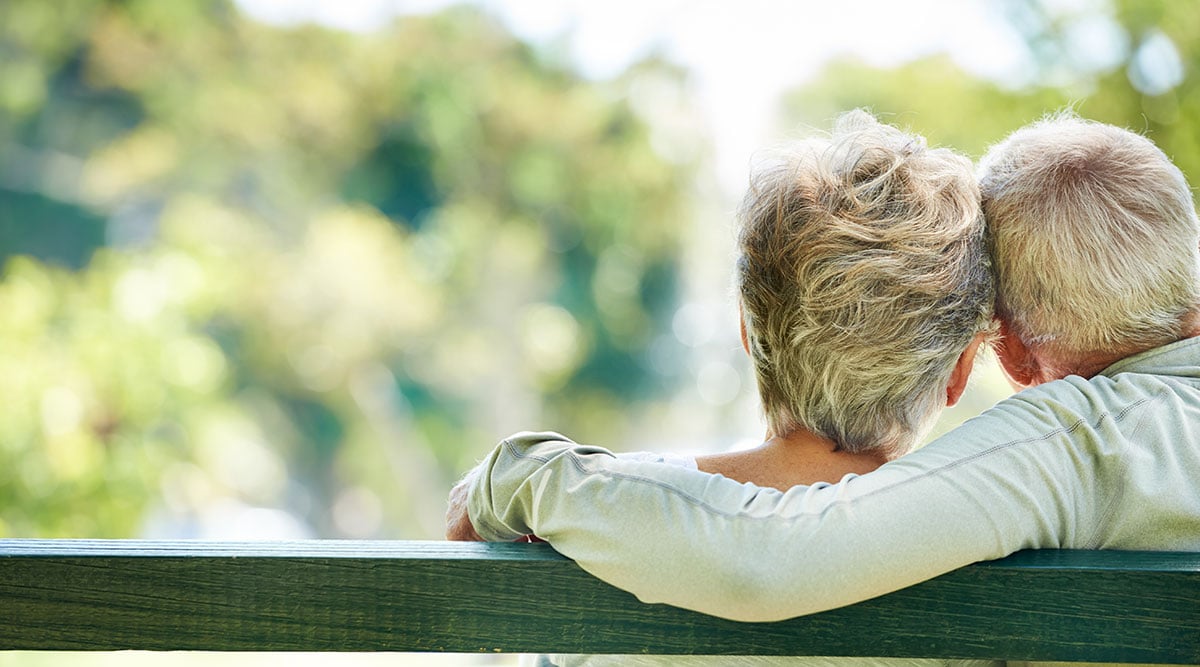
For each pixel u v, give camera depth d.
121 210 29.92
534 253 33.06
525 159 32.09
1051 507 1.69
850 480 1.67
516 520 1.81
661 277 33.28
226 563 1.59
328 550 1.62
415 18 31.06
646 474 1.68
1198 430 1.80
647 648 1.63
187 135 29.66
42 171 29.28
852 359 1.87
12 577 1.58
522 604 1.62
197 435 16.59
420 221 32.53
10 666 6.23
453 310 32.47
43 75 28.28
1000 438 1.72
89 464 9.48
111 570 1.58
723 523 1.61
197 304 15.47
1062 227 1.94
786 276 1.88
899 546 1.58
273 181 30.27
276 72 29.80
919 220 1.87
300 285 29.33
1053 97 10.54
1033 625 1.60
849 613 1.62
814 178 1.91
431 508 31.66
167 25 29.27
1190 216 1.96
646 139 32.06
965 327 1.91
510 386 33.09
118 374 10.56
